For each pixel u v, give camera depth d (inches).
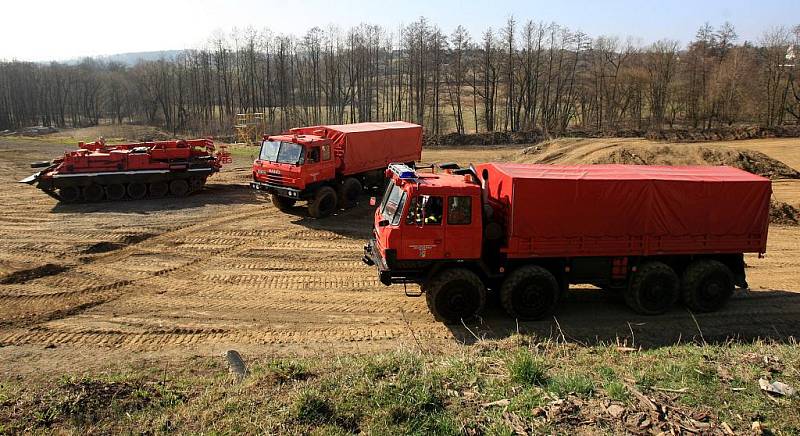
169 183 831.1
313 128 789.9
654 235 407.2
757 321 415.8
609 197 395.5
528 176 393.7
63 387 283.6
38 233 631.2
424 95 2261.3
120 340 382.6
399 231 390.0
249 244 609.3
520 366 274.7
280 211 754.8
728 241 416.2
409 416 238.7
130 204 782.5
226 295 467.2
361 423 237.0
